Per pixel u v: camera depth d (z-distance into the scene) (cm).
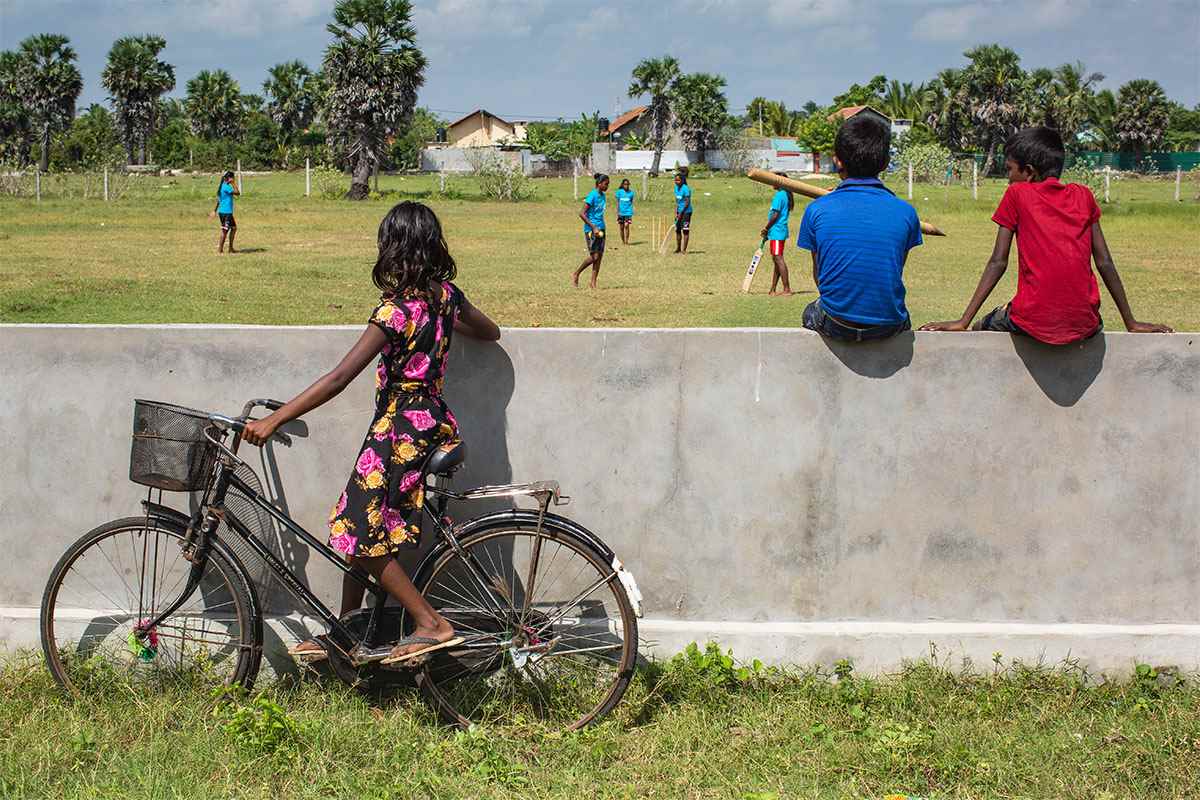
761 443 443
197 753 381
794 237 2853
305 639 443
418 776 372
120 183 4625
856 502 446
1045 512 448
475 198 4881
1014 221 435
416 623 404
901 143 8200
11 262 2030
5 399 445
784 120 11612
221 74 10675
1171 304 1559
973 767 379
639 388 441
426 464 388
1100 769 379
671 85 9325
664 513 446
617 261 2228
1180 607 454
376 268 386
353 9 4756
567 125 9788
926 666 444
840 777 376
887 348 438
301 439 445
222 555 412
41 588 454
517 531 410
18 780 361
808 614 452
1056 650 447
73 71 8562
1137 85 9512
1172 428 445
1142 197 5350
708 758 388
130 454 426
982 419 443
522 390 441
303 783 366
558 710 420
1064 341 427
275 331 438
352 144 4859
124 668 436
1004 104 9044
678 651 445
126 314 1380
